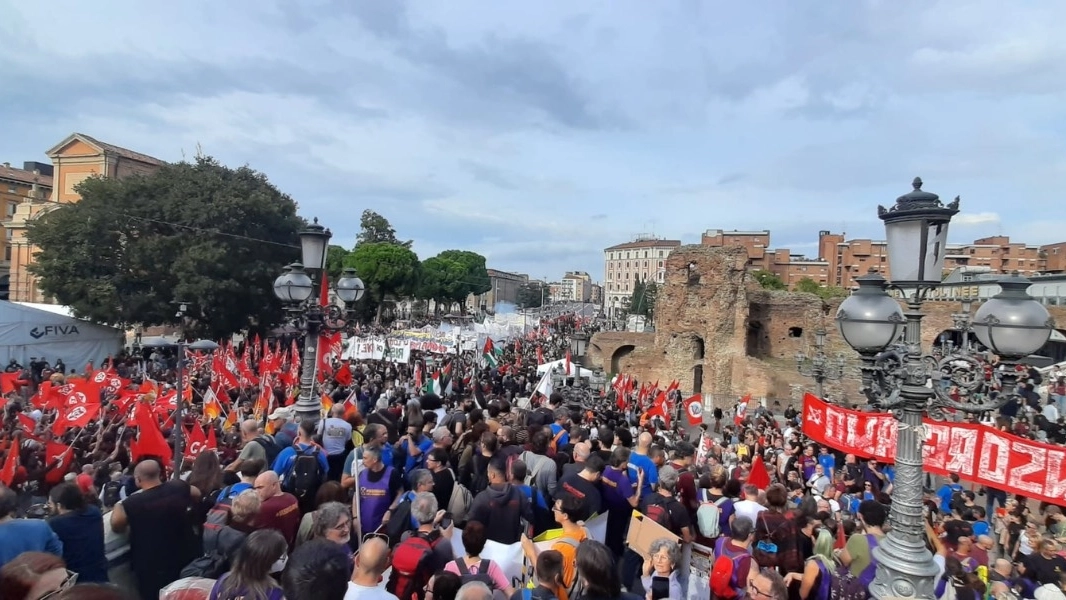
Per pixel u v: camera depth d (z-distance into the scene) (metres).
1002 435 10.24
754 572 5.47
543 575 5.17
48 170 86.94
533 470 8.60
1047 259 94.31
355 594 4.74
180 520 6.28
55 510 5.91
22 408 17.38
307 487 8.16
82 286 39.97
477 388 21.75
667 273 48.50
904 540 6.28
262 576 4.48
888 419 13.95
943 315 46.44
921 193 6.41
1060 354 46.69
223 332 45.22
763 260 100.31
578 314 130.62
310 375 12.35
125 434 14.54
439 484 7.96
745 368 44.69
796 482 13.87
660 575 6.36
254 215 46.16
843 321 6.75
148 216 42.91
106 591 3.27
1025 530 10.19
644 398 29.12
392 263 88.81
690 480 8.41
